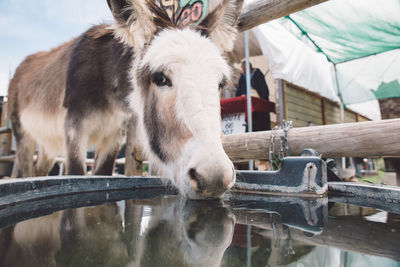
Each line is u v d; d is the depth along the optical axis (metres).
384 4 3.80
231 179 1.20
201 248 0.62
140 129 2.04
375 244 0.64
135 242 0.68
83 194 1.76
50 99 2.97
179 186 1.50
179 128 1.47
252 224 0.88
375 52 5.84
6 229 0.83
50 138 3.20
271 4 2.39
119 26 1.87
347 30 4.73
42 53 4.15
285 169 1.76
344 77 6.84
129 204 1.36
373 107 9.64
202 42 1.63
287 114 5.00
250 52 5.98
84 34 2.75
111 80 2.45
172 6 2.12
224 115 4.77
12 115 4.05
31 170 3.98
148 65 1.70
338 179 1.87
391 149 1.79
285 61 4.59
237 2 2.06
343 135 2.00
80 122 2.44
